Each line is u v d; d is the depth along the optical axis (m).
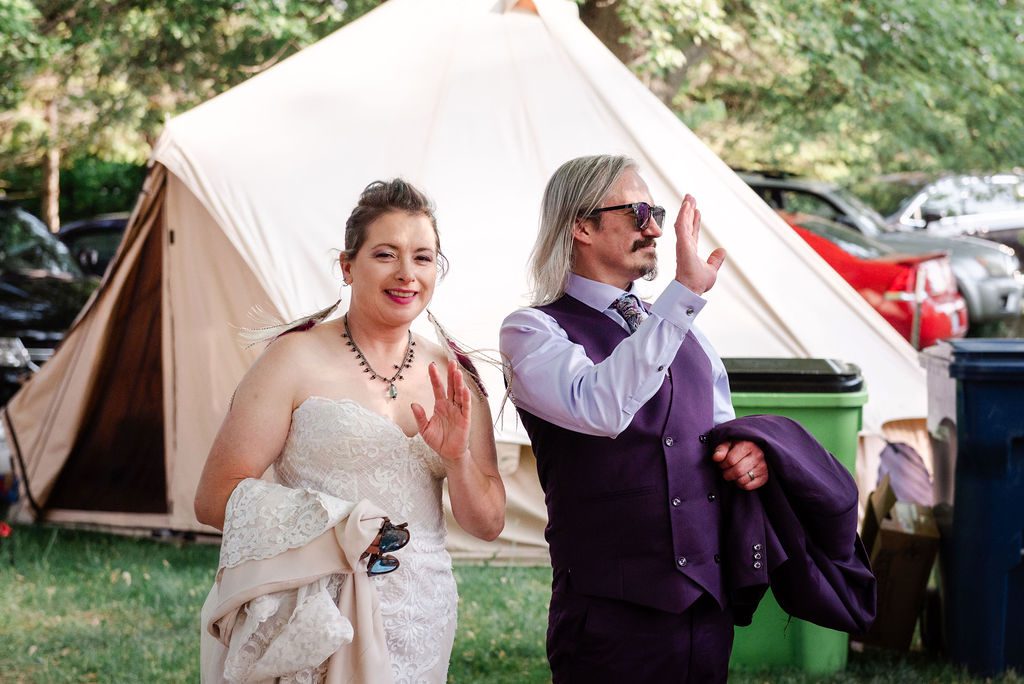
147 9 11.41
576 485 2.81
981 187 14.97
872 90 12.12
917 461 5.95
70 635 4.99
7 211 11.84
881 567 4.74
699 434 2.82
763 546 2.77
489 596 5.50
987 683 4.38
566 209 2.93
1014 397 4.36
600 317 2.89
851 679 4.44
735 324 5.97
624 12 10.64
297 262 5.74
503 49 6.33
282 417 2.65
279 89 6.22
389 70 6.28
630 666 2.74
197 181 5.86
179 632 5.09
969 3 12.27
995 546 4.39
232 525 2.53
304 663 2.46
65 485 6.88
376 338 2.75
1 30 10.60
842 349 5.98
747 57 14.04
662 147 6.17
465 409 2.60
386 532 2.50
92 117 16.48
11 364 8.57
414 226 2.71
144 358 6.73
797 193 12.73
